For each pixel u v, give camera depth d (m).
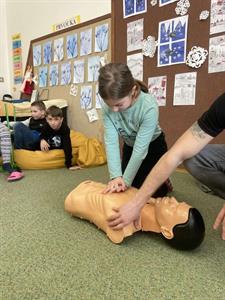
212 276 0.88
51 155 2.28
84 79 2.87
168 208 1.01
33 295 0.79
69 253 1.00
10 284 0.84
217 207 1.40
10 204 1.47
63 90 3.13
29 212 1.36
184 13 2.02
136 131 1.30
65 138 2.31
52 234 1.14
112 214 1.05
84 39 2.81
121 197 1.12
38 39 3.35
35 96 3.40
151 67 2.27
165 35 2.14
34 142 2.38
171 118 2.20
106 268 0.92
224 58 1.87
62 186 1.79
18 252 1.01
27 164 2.25
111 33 2.53
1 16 3.82
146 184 0.91
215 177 1.21
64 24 3.04
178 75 2.11
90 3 2.76
